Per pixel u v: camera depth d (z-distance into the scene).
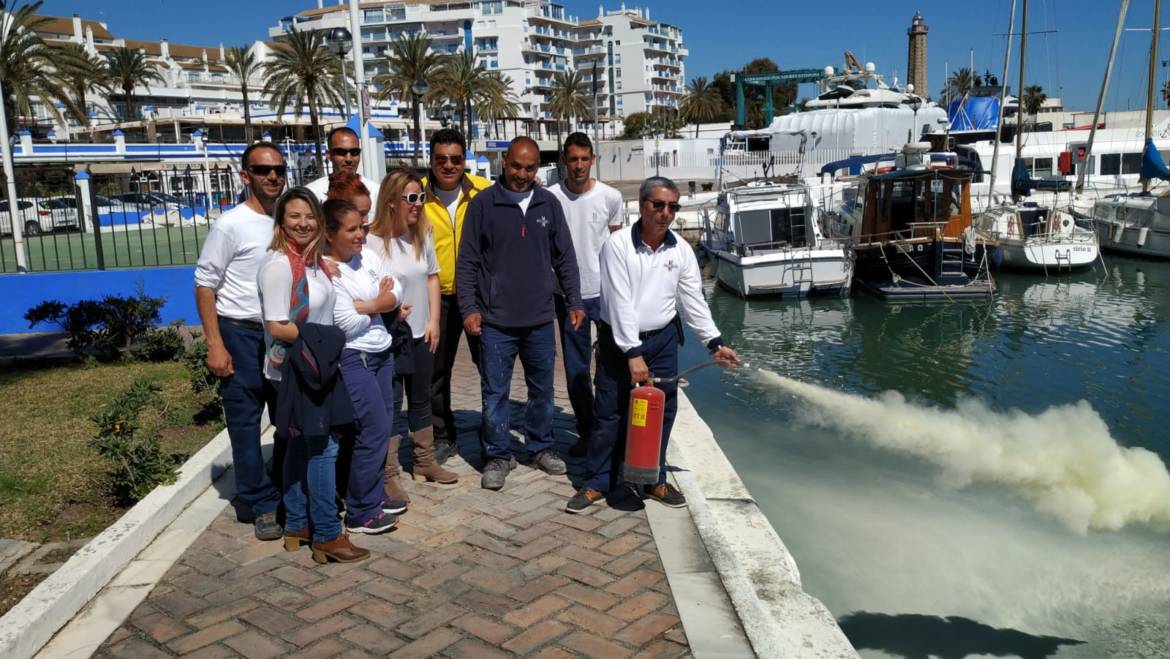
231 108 77.88
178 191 13.32
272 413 4.78
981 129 47.31
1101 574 6.91
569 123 91.25
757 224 25.70
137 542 4.41
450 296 5.52
